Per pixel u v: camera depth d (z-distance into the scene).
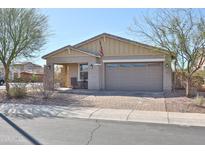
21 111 11.52
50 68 22.12
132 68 20.52
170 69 19.27
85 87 22.72
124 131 7.77
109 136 7.15
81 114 10.68
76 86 23.22
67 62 21.69
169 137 7.07
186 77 16.03
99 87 20.81
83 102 13.91
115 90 20.75
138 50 20.12
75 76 23.48
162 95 16.91
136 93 18.25
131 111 11.21
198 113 10.74
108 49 21.00
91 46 21.64
